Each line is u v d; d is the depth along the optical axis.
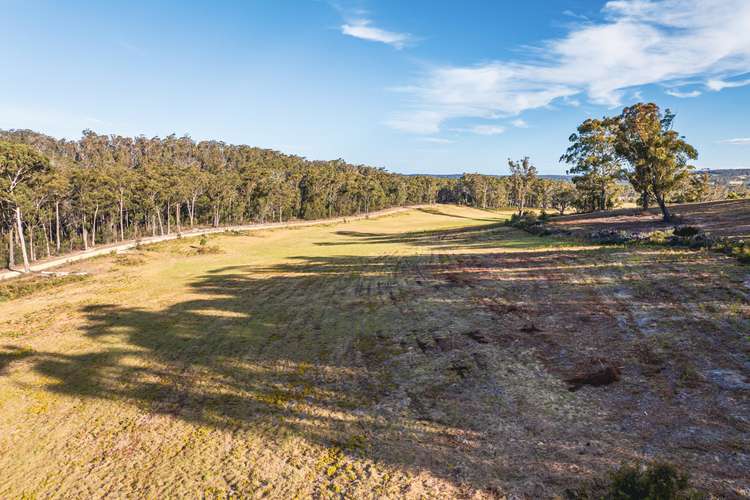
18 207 49.94
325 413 11.66
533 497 7.57
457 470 8.64
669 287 17.28
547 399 10.83
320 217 126.88
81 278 38.00
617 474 7.21
